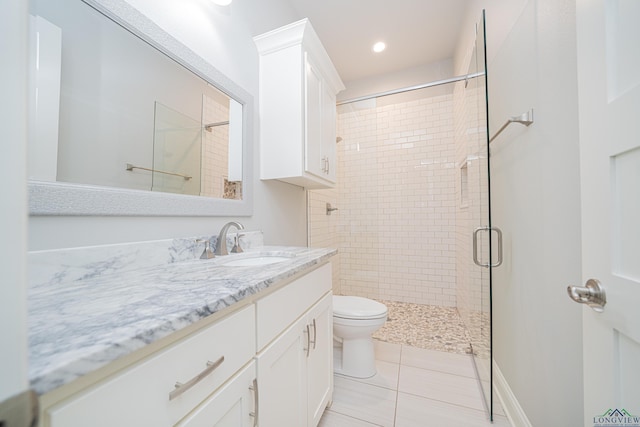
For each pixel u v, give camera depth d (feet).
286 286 2.87
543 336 3.27
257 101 5.10
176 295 1.83
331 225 9.12
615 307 1.69
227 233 4.21
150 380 1.37
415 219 9.61
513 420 3.98
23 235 0.69
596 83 1.87
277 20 6.03
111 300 1.73
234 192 4.44
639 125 1.49
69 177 2.32
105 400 1.17
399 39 8.22
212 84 3.98
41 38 2.17
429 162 9.46
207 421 1.71
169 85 3.34
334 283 9.35
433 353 6.21
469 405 4.41
